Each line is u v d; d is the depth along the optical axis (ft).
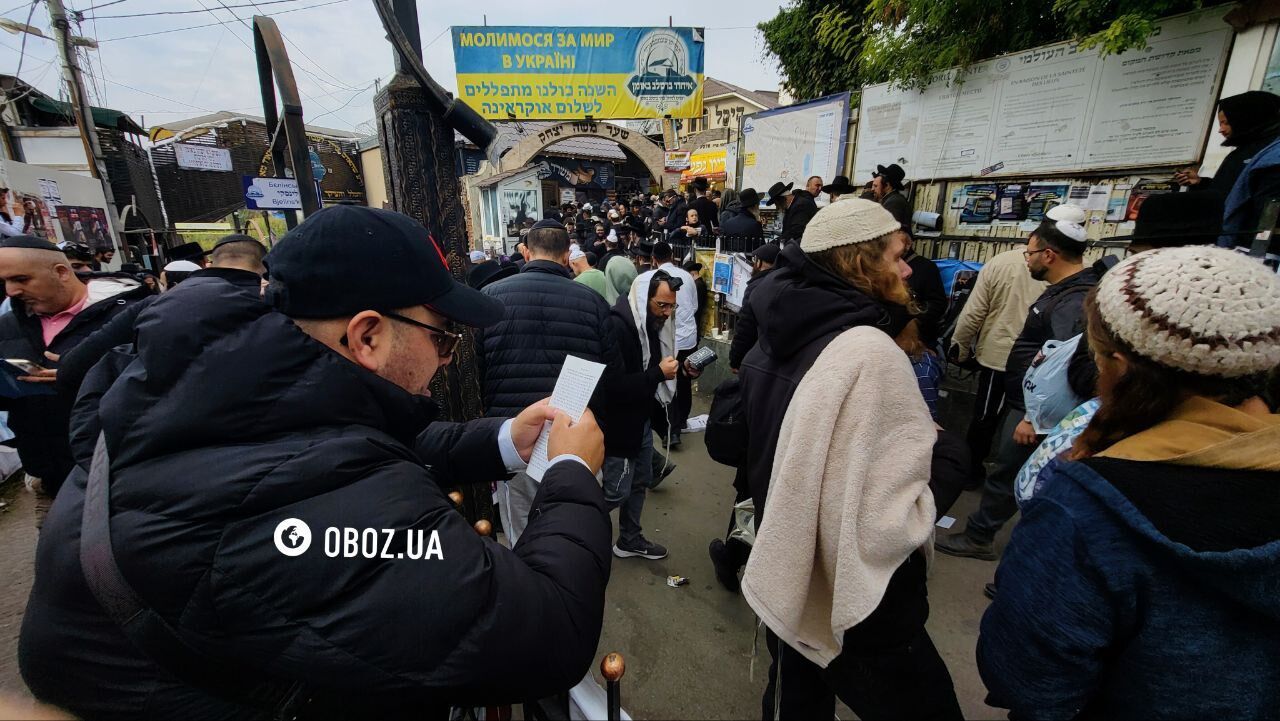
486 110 33.53
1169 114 9.67
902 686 4.18
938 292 10.49
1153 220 6.90
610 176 67.15
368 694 1.98
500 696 2.20
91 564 1.99
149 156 45.01
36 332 8.27
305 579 1.90
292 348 2.22
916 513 3.89
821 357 4.15
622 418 7.90
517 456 3.95
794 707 4.92
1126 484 2.52
